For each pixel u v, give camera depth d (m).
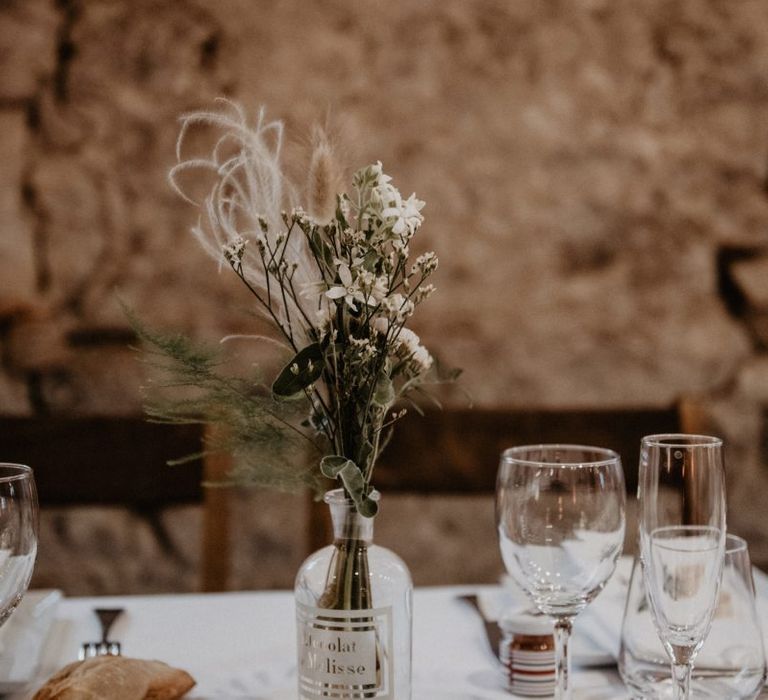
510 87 2.46
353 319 0.90
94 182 2.43
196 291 2.45
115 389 2.45
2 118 2.41
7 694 1.03
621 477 0.94
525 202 2.48
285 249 0.90
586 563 0.91
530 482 0.92
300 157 0.92
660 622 0.87
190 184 2.43
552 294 2.50
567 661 0.93
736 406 2.54
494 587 1.39
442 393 2.49
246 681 1.08
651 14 2.46
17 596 0.91
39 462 1.82
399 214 0.86
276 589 2.49
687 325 2.53
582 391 2.52
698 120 2.49
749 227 2.52
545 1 2.45
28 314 2.44
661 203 2.50
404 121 2.45
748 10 2.47
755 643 0.94
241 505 2.47
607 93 2.47
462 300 2.49
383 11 2.42
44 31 2.39
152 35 2.40
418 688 1.06
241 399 0.92
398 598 0.91
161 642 1.20
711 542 0.85
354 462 0.90
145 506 2.46
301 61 2.42
